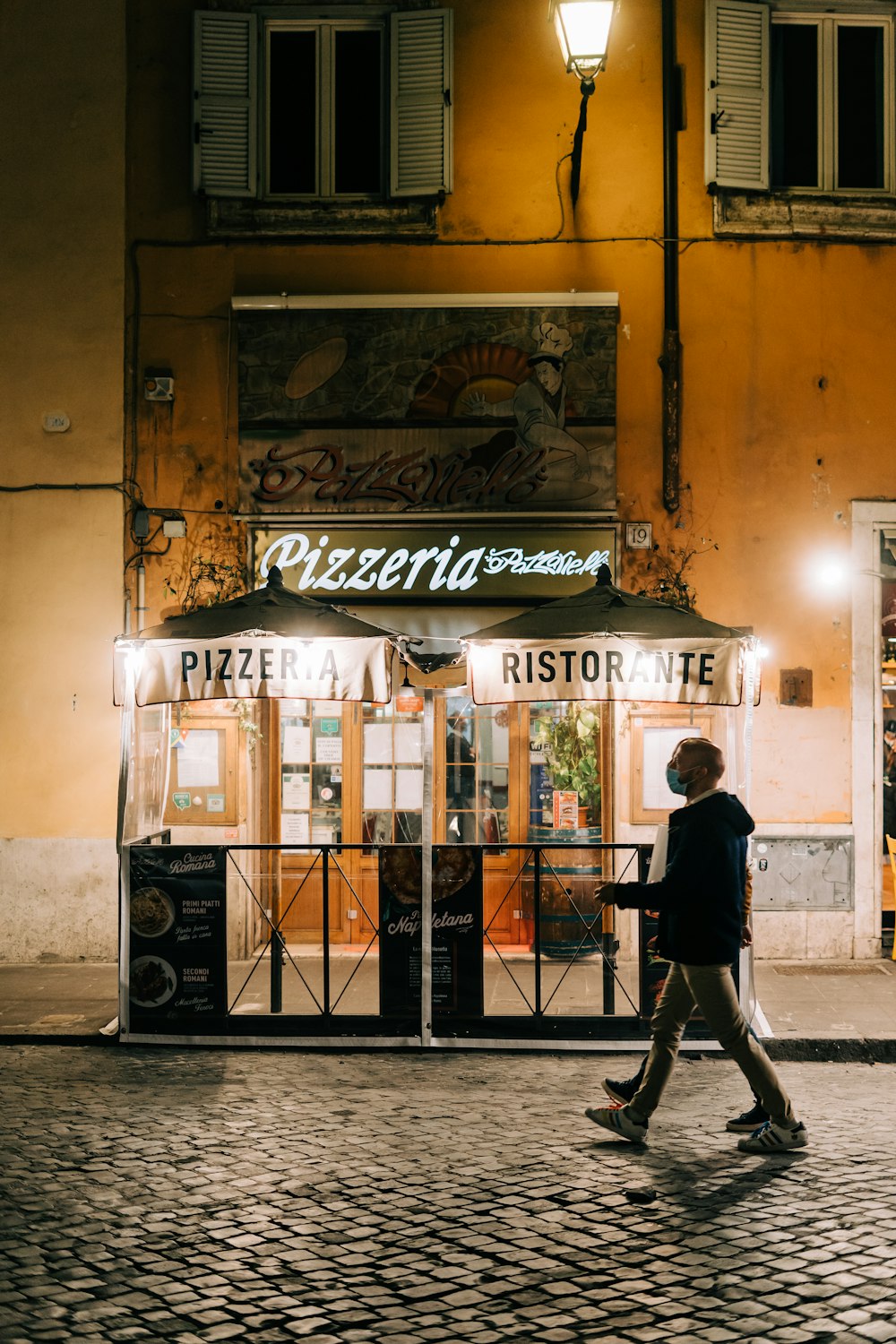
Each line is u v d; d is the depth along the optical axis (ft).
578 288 36.04
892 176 36.63
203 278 36.32
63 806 35.76
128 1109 21.95
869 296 36.06
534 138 36.14
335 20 36.63
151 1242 15.96
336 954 26.71
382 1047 26.43
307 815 36.96
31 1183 18.11
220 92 36.24
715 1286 14.56
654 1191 17.67
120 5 36.24
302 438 35.94
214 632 26.35
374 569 35.91
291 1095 22.98
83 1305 14.17
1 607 35.94
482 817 36.68
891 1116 21.79
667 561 35.83
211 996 26.73
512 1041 26.37
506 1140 20.17
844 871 35.55
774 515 35.94
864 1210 16.84
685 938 19.43
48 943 35.63
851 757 35.73
